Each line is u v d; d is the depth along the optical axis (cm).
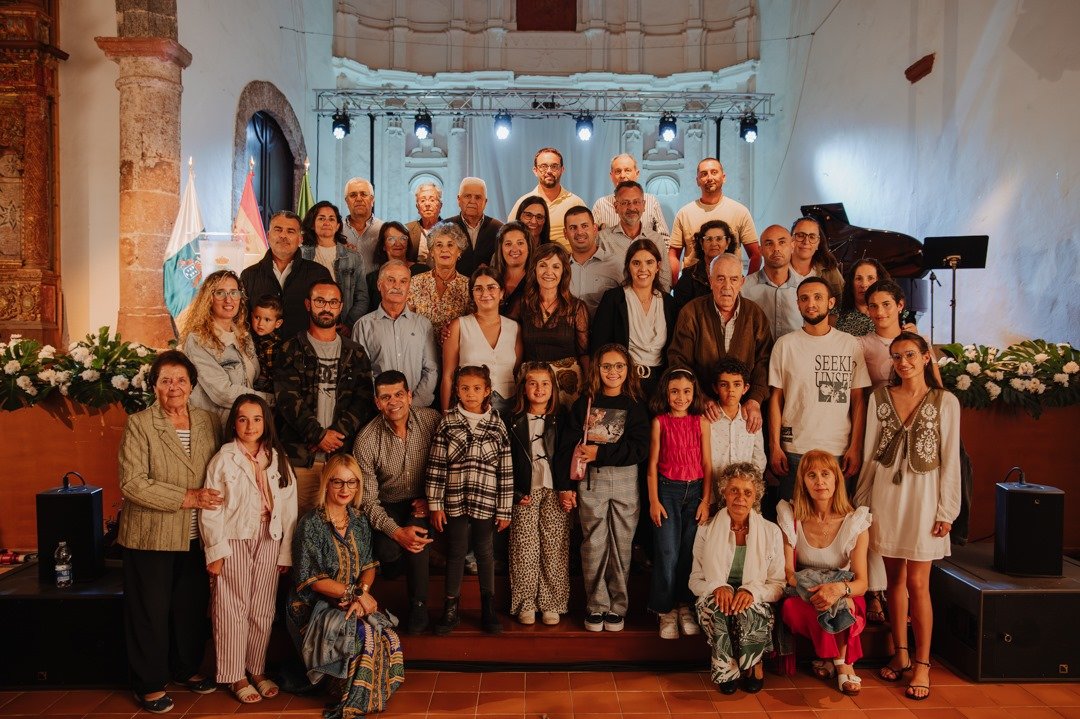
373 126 1155
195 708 330
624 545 373
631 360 382
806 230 438
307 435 368
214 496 330
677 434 374
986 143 698
